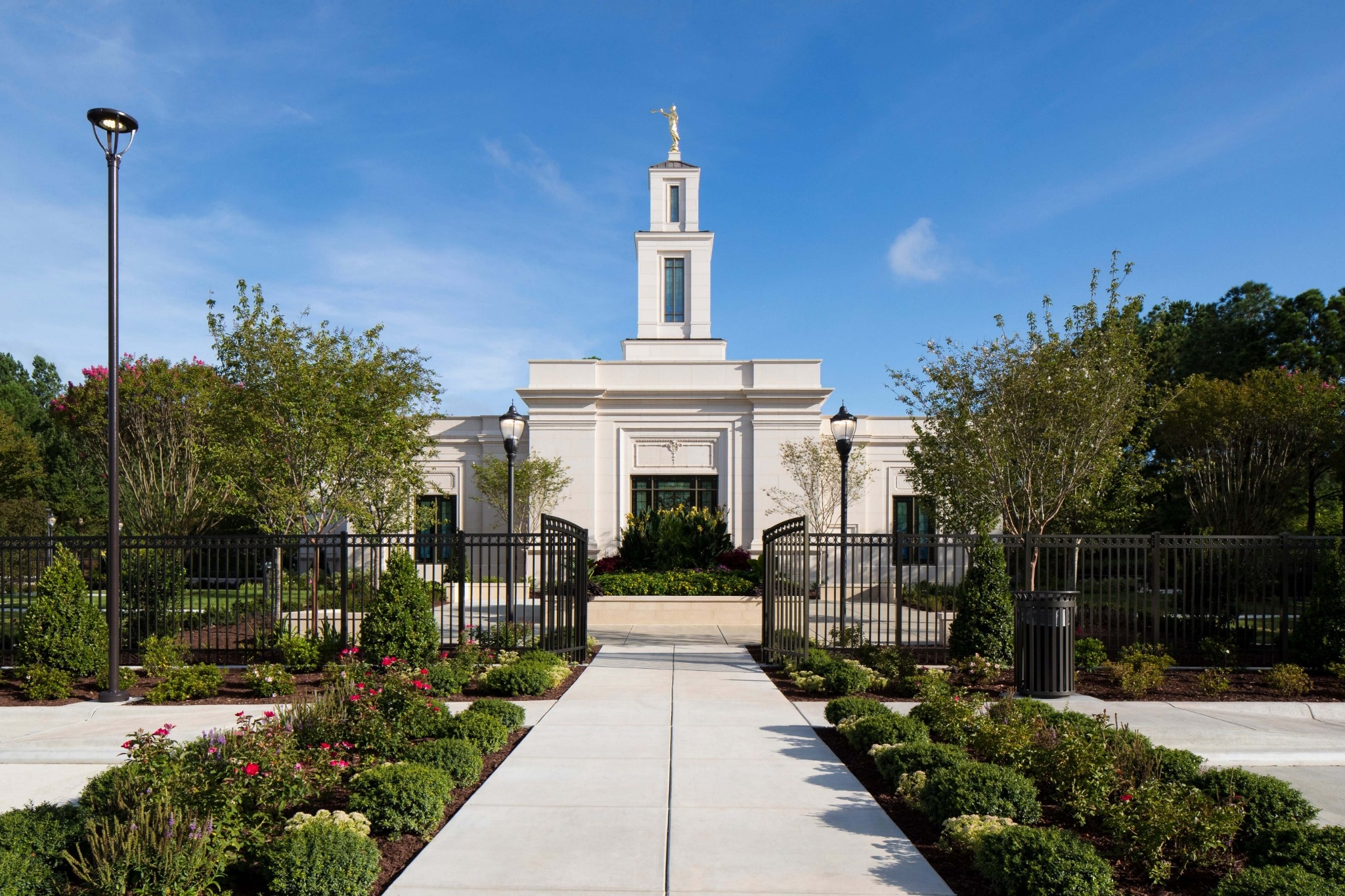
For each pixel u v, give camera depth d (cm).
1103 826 525
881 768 649
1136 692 1025
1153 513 3192
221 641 1384
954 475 1497
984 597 1187
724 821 560
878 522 2784
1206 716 918
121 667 1137
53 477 3981
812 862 489
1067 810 576
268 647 1283
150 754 523
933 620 1900
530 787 632
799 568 1254
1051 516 1405
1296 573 1305
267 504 1642
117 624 1020
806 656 1165
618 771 678
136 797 473
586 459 2700
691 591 1886
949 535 1339
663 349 2947
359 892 441
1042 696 977
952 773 561
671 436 2723
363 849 455
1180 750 648
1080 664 1152
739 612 1808
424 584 1138
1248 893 411
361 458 1705
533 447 2708
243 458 1627
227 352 1658
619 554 2359
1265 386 2598
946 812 540
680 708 930
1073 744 597
